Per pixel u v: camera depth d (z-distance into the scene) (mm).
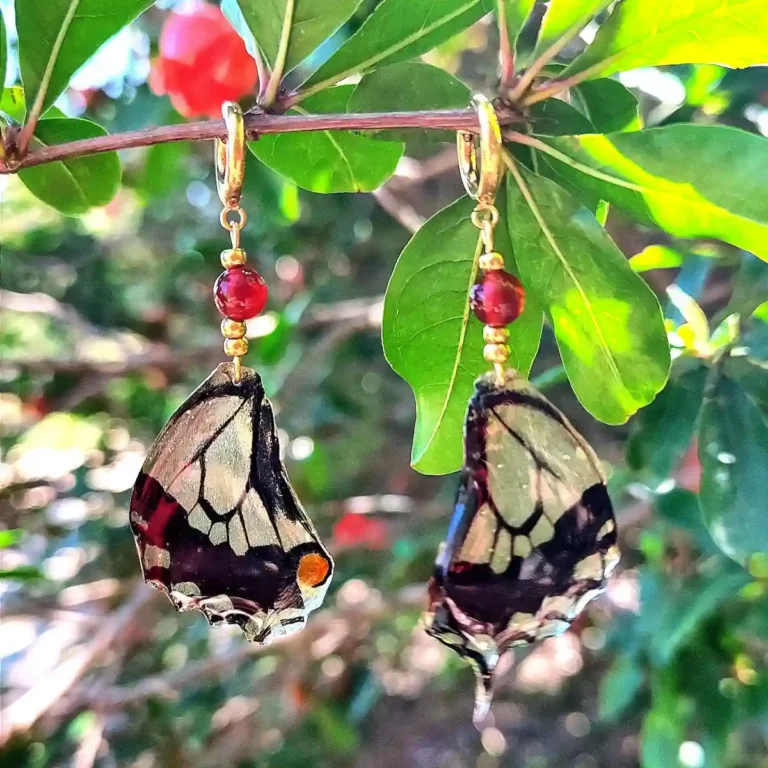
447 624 81
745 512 128
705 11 85
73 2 90
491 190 87
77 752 274
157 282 401
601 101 127
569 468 83
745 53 89
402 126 92
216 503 86
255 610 88
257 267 363
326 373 341
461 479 83
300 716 330
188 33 173
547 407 83
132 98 233
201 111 179
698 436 135
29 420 356
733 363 138
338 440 384
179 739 309
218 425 87
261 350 241
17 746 238
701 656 213
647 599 214
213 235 361
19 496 340
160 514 85
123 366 299
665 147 88
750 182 86
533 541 81
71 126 114
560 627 83
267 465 87
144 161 252
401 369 111
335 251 364
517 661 374
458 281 107
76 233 385
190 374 345
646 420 142
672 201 91
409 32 96
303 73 188
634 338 103
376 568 349
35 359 282
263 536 87
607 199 96
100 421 374
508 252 104
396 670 418
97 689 263
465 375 112
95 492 339
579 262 100
